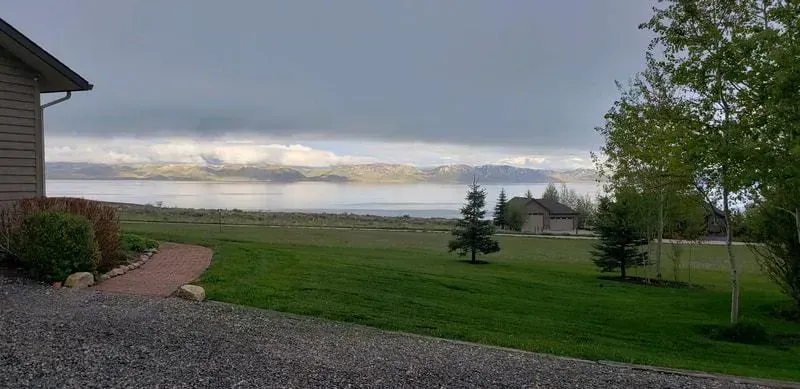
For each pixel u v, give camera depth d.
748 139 9.54
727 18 10.18
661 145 14.26
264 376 5.40
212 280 10.77
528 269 21.09
